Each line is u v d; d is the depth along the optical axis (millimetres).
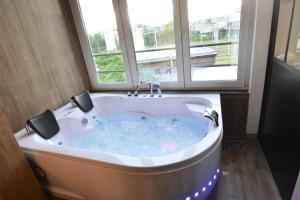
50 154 1558
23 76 1937
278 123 1682
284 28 1597
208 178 1531
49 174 1684
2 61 1752
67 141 2174
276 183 1708
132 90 2764
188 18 2158
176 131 2262
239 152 2148
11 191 1461
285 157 1526
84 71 2789
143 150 2088
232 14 2045
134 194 1400
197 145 1430
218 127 1625
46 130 1936
